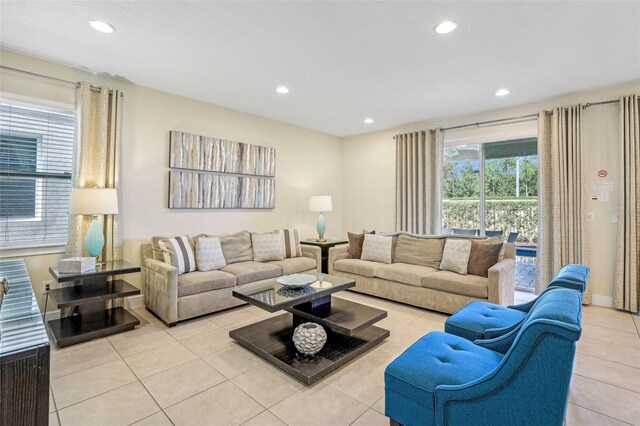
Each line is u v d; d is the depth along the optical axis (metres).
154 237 3.62
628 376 2.22
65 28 2.49
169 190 3.89
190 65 3.14
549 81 3.51
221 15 2.30
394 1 2.13
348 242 4.97
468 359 1.61
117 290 3.02
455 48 2.78
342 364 2.32
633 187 3.49
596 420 1.78
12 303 1.36
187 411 1.83
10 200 2.97
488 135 4.62
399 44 2.71
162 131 3.86
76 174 3.18
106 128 3.32
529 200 4.57
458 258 3.67
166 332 2.95
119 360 2.41
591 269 3.80
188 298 3.17
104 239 3.30
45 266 3.10
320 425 1.72
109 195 3.04
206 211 4.29
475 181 4.95
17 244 2.99
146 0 2.14
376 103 4.27
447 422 1.34
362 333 2.79
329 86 3.67
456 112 4.65
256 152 4.79
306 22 2.39
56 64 3.11
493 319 2.20
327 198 5.27
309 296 2.65
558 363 1.10
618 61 3.02
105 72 3.32
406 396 1.47
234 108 4.50
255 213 4.86
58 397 1.94
